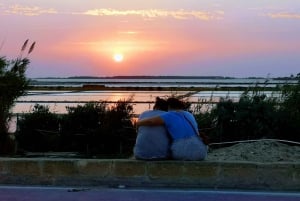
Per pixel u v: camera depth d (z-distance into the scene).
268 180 8.24
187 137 8.51
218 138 14.00
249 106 14.27
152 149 8.47
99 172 8.52
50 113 16.61
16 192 8.00
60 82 196.88
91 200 7.45
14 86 15.45
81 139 15.54
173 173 8.38
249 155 11.77
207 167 8.34
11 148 15.07
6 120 15.36
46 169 8.61
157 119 8.48
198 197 7.63
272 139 13.48
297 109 14.62
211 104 15.97
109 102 16.70
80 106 16.23
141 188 8.31
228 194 7.85
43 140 15.67
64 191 8.09
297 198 7.61
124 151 15.20
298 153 12.18
